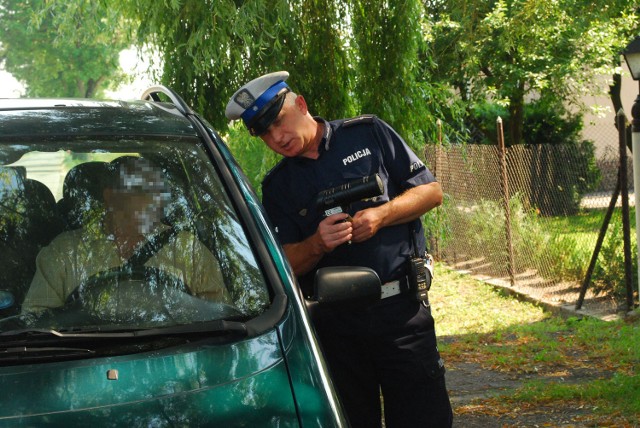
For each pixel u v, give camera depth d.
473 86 19.34
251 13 7.59
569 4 18.09
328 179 4.08
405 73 8.49
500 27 17.41
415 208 4.05
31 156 3.29
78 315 2.89
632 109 8.66
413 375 4.09
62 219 3.14
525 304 11.56
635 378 7.14
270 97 3.95
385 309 4.05
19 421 2.41
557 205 12.65
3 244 3.05
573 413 6.66
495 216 13.30
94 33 8.91
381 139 4.15
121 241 3.13
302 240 4.17
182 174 3.32
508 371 8.20
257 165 9.17
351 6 8.42
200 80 8.18
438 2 18.25
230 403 2.54
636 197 8.74
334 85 8.45
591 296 11.02
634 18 20.25
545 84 19.19
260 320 2.87
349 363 4.13
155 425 2.44
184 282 3.03
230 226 3.22
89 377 2.55
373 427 4.27
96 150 3.32
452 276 14.07
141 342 2.72
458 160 14.47
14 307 2.89
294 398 2.62
